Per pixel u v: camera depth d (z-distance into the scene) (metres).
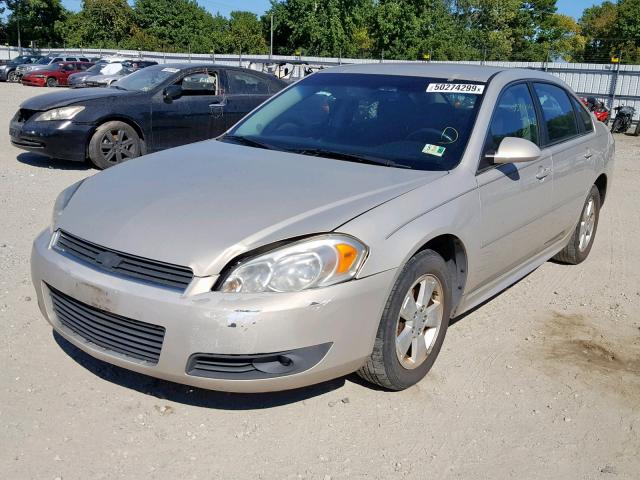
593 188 5.48
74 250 3.03
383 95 4.17
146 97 9.02
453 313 3.69
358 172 3.45
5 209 6.53
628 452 3.00
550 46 61.38
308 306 2.69
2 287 4.39
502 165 3.86
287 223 2.86
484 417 3.20
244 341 2.64
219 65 9.91
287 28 61.12
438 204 3.28
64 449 2.76
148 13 72.50
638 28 59.06
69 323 3.06
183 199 3.09
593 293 5.00
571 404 3.36
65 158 8.59
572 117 5.10
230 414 3.08
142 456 2.75
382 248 2.92
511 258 4.15
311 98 4.38
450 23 52.41
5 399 3.08
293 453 2.83
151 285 2.74
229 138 4.25
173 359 2.71
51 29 70.38
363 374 3.20
